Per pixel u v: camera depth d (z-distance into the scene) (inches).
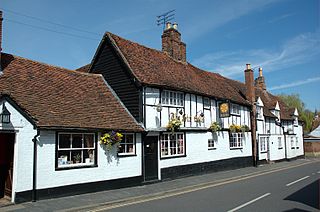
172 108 678.5
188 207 380.2
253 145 1014.4
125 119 585.6
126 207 391.2
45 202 412.2
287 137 1344.7
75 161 482.9
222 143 855.1
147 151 613.6
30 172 418.3
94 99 582.2
